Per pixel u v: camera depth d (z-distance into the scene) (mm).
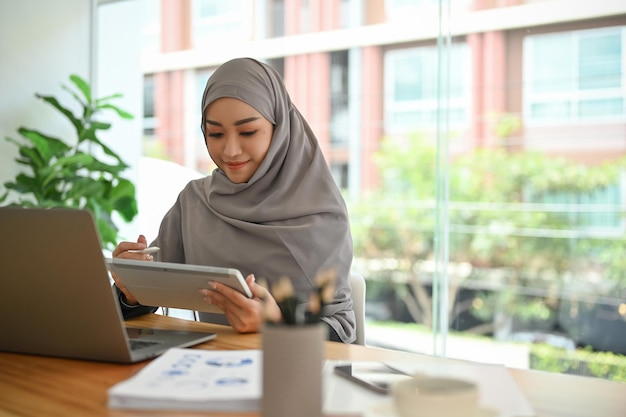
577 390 931
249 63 1729
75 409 841
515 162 3477
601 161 3236
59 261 1034
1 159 3318
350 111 4016
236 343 1209
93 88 3670
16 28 3332
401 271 4184
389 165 4062
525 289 3455
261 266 1720
